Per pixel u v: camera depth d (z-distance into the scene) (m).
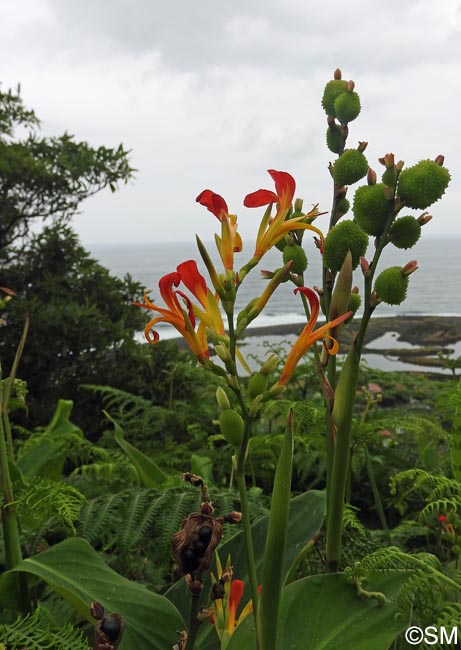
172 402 6.12
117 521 1.83
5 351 6.78
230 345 1.04
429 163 1.07
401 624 1.05
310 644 1.05
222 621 1.09
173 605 1.37
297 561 1.33
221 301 1.05
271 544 0.91
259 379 1.02
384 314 30.92
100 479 2.71
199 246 1.05
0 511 1.59
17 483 1.75
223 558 1.53
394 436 2.99
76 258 7.76
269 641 0.92
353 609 1.10
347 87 1.34
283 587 1.15
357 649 1.02
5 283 7.38
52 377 6.95
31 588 1.84
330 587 1.12
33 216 7.59
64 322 6.78
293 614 1.10
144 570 2.24
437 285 61.62
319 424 2.52
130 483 2.67
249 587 1.44
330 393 1.16
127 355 7.01
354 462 2.62
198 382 5.61
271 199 1.17
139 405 4.25
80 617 1.80
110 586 1.39
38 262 7.57
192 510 1.87
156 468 2.38
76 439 2.68
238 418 0.99
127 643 1.23
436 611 1.12
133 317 7.68
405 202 1.08
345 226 1.14
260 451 2.82
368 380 3.83
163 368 7.22
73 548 1.50
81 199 7.65
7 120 7.79
